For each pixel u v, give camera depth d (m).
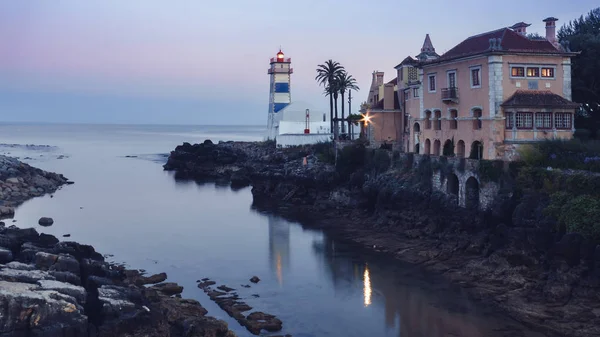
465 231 62.81
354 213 82.81
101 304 36.22
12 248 45.59
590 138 68.69
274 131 154.62
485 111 65.25
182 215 88.38
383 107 100.12
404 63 95.62
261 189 108.75
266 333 43.31
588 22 92.81
